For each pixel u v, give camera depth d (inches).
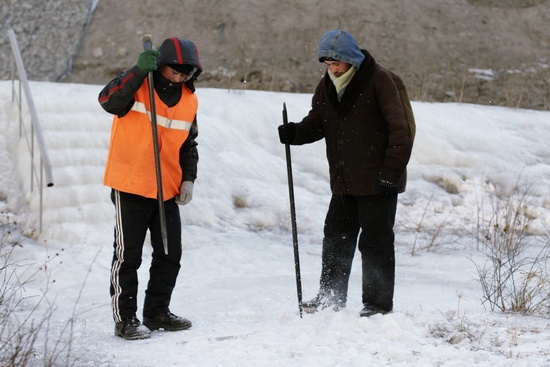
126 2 807.7
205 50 757.9
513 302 291.1
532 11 874.1
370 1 840.3
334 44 263.9
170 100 261.6
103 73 722.2
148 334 254.5
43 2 799.1
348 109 269.6
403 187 274.2
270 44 772.6
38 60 725.9
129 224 260.2
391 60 772.6
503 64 796.6
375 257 272.5
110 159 261.4
